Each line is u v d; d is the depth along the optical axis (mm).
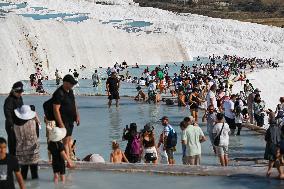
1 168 17688
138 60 178125
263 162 32844
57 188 22047
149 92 68562
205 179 23672
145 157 30234
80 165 25625
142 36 186125
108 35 169000
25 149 22766
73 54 141625
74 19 184750
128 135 30422
